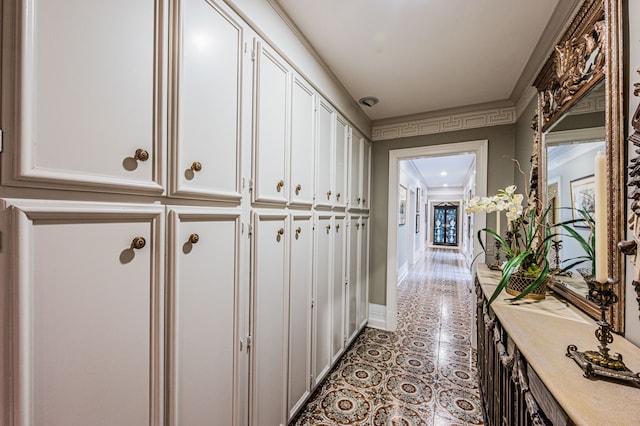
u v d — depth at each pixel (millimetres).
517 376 815
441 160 5355
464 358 2260
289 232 1491
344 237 2285
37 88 566
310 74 1664
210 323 992
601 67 955
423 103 2424
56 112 595
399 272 5102
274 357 1372
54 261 599
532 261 1294
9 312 539
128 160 734
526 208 1778
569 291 1169
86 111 646
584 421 476
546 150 1514
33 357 567
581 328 892
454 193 10469
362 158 2674
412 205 6820
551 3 1245
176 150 847
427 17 1373
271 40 1287
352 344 2510
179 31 847
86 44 646
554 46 1329
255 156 1206
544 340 801
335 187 2078
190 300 911
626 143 835
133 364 751
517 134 2270
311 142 1717
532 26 1410
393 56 1726
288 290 1477
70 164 618
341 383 1914
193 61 902
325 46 1636
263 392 1285
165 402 836
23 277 551
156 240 807
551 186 1439
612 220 854
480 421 1548
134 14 747
